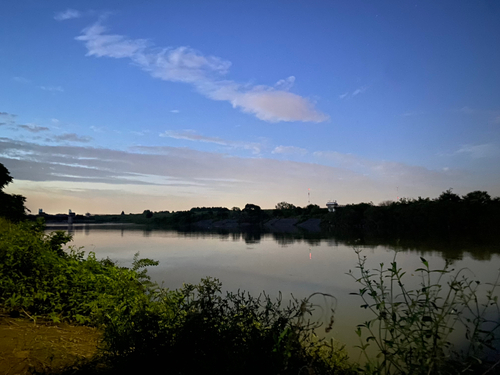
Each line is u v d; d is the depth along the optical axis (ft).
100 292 17.78
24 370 10.88
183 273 65.82
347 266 76.28
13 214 59.36
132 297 16.38
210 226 410.11
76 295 17.21
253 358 10.12
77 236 194.90
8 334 13.55
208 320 11.95
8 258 17.99
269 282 57.93
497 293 36.86
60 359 11.93
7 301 16.22
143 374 10.83
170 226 423.64
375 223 237.04
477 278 51.55
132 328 12.61
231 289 51.78
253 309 12.65
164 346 11.75
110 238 177.17
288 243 143.13
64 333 14.62
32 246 19.48
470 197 207.00
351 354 21.50
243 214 391.65
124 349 11.98
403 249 111.04
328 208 334.24
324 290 50.57
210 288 13.44
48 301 17.35
